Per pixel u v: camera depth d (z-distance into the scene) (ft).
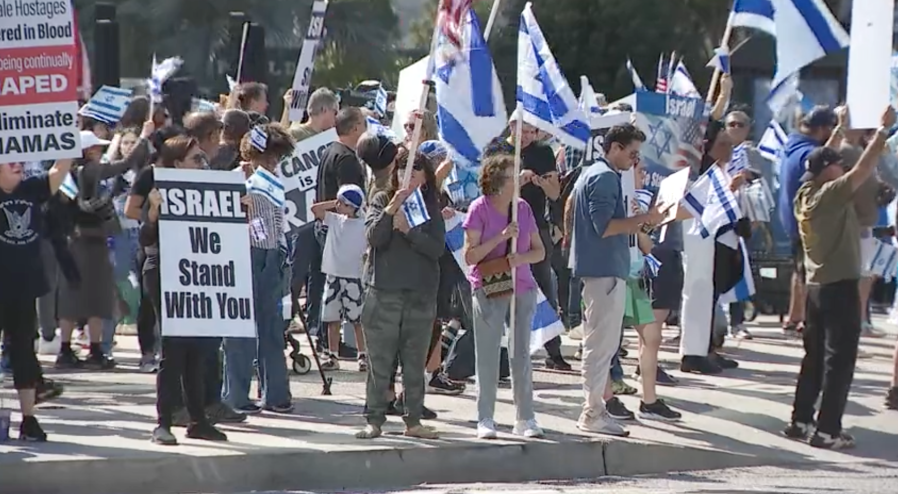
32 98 53.88
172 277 54.75
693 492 52.60
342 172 68.23
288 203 68.59
